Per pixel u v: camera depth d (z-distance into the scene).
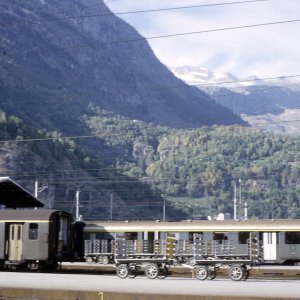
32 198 60.56
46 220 50.41
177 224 59.91
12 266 51.25
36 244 50.25
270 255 58.19
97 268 50.84
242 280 39.78
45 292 25.19
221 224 58.75
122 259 41.44
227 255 41.00
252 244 40.56
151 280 38.47
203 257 41.53
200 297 22.92
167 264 41.66
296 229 57.91
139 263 41.31
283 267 57.38
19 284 33.22
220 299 22.73
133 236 61.22
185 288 30.52
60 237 51.69
